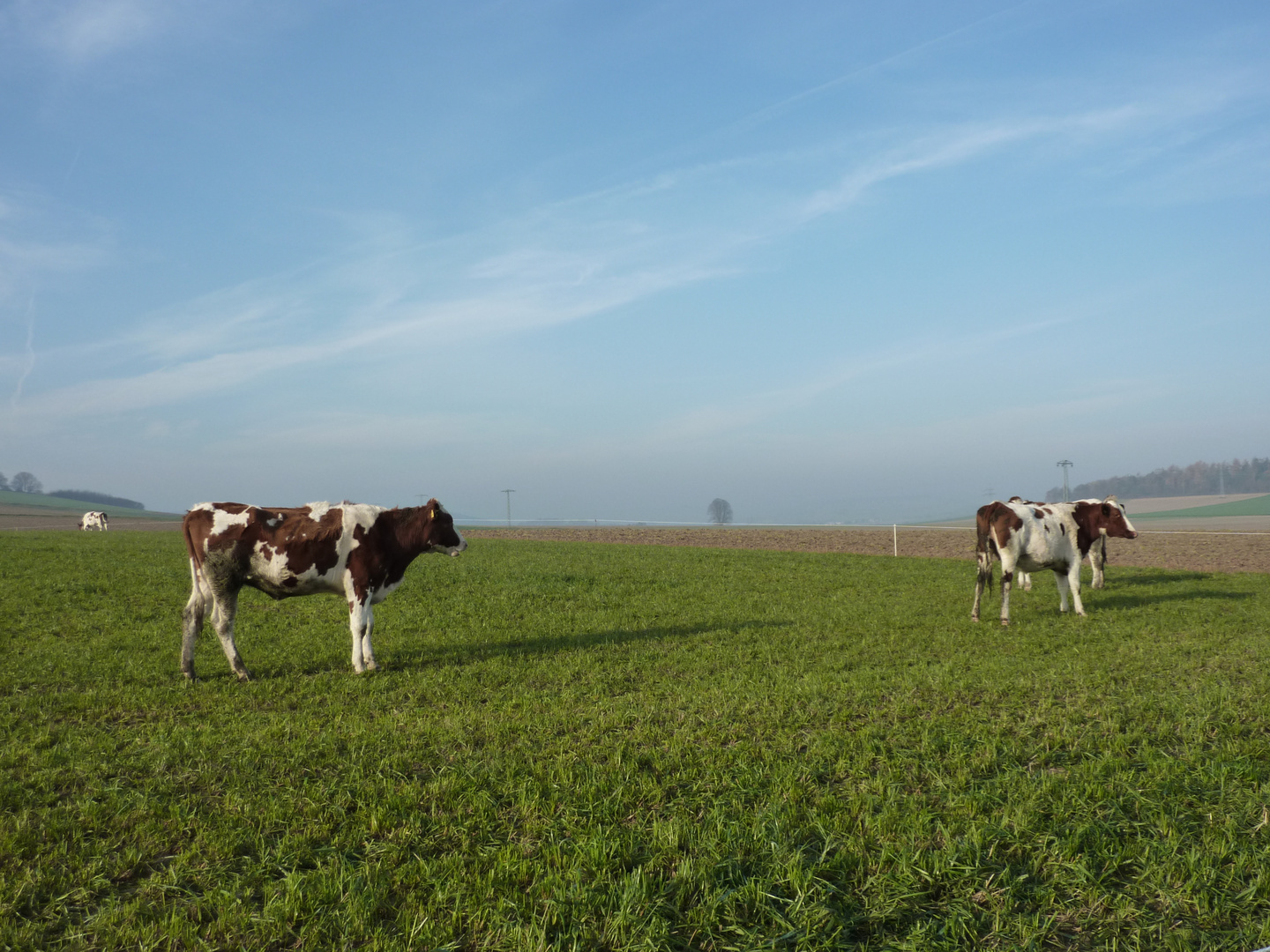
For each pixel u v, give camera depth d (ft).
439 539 40.93
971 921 15.53
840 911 16.02
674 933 15.10
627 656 41.88
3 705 31.30
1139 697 31.99
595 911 15.79
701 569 86.28
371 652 38.73
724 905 15.93
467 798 21.12
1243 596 66.08
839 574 82.33
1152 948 14.90
